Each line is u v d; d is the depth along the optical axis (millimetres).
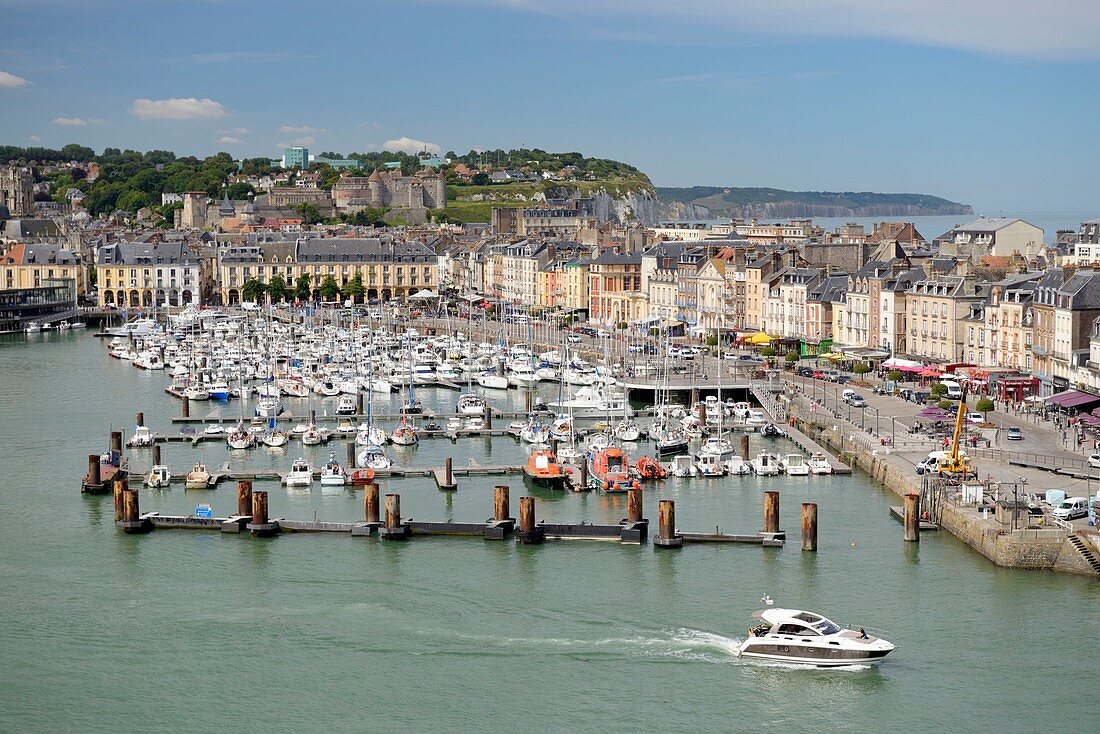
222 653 162375
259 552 197000
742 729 143875
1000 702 148125
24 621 171500
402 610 174125
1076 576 181375
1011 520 188375
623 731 143875
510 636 166125
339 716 147625
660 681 154500
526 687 153500
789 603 173625
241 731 145125
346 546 199625
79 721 147125
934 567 185625
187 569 189875
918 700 149250
